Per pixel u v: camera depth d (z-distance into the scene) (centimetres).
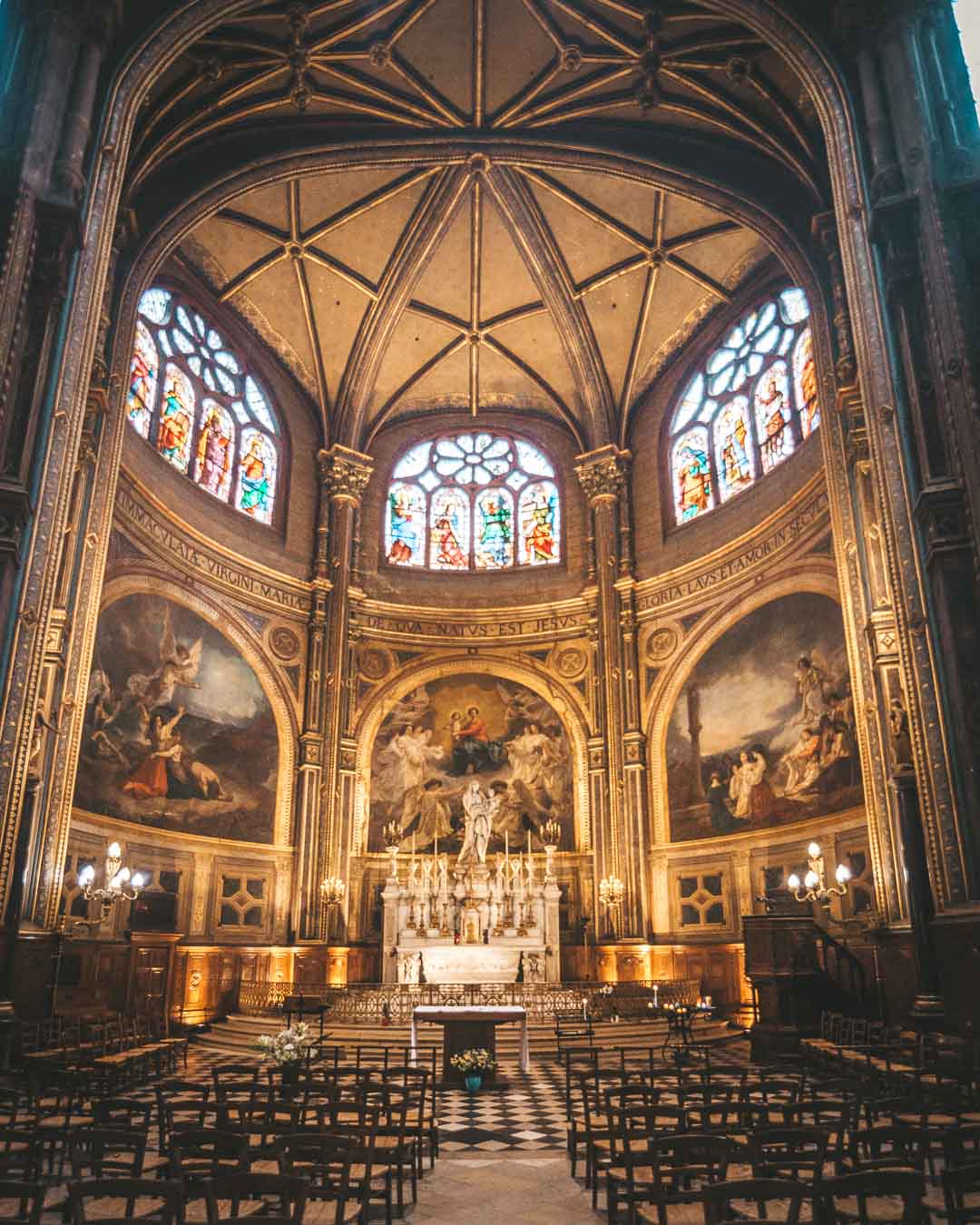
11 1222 468
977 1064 958
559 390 3067
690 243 2588
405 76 2211
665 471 2841
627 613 2747
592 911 2581
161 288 2488
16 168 1302
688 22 1991
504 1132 1060
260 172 2245
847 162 1524
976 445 1181
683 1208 609
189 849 2273
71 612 1745
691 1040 1898
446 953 2298
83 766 1973
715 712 2466
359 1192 554
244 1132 625
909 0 1485
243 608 2583
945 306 1270
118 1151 643
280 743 2586
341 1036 1847
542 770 2752
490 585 2988
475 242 2708
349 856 2600
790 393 2447
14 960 1205
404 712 2808
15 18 1441
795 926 1675
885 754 1669
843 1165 702
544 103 2295
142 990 1950
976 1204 686
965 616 1154
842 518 1872
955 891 1127
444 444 3180
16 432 1210
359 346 2880
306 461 2909
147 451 2333
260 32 1989
